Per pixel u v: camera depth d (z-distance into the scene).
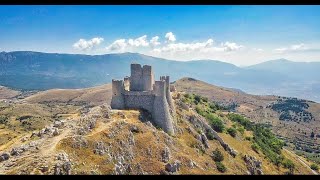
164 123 143.38
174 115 156.25
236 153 164.25
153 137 128.88
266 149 194.62
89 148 109.62
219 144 165.12
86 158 105.94
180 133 150.88
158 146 125.44
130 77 150.12
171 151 130.25
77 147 107.50
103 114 131.00
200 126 167.62
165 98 145.88
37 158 97.94
